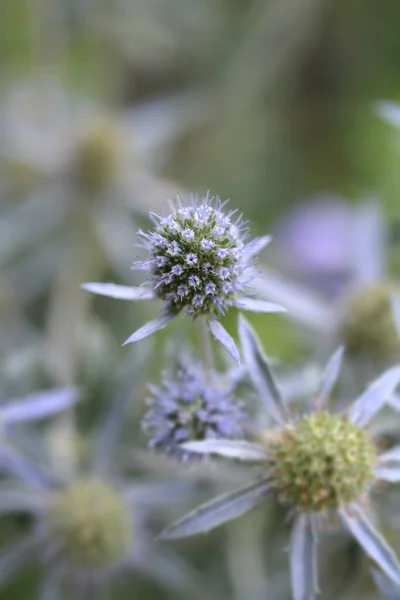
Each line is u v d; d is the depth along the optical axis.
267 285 0.32
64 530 0.29
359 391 0.30
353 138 0.45
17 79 0.44
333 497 0.26
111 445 0.30
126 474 0.31
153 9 0.45
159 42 0.46
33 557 0.32
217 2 0.46
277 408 0.27
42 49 0.44
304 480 0.26
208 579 0.33
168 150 0.45
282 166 0.46
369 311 0.30
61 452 0.31
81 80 0.46
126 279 0.38
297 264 0.40
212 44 0.46
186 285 0.25
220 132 0.46
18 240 0.39
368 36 0.45
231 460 0.27
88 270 0.38
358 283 0.32
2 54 0.45
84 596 0.31
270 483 0.27
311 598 0.26
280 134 0.46
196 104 0.44
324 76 0.46
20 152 0.40
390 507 0.28
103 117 0.41
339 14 0.45
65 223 0.39
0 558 0.30
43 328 0.39
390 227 0.34
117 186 0.39
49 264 0.39
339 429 0.27
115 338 0.36
